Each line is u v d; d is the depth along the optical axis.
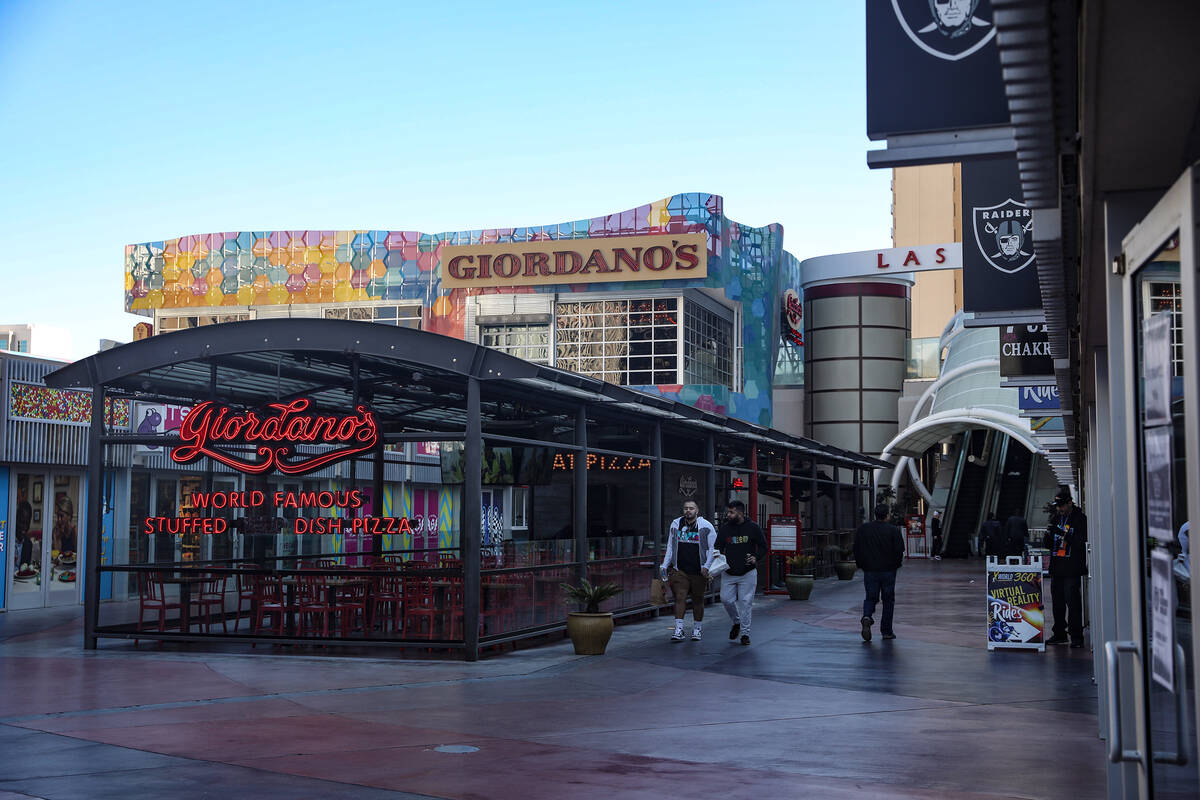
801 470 32.03
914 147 5.74
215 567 15.45
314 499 15.06
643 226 48.34
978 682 12.28
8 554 20.02
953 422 46.62
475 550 14.10
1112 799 5.99
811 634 17.45
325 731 9.20
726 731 9.31
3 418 19.47
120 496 21.50
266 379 16.62
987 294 11.17
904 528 45.38
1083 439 14.11
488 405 18.58
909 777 7.59
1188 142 4.23
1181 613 3.78
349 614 15.03
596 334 47.56
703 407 46.22
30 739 8.80
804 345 58.19
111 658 14.20
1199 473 3.36
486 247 48.31
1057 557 16.03
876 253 55.66
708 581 16.66
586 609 15.00
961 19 5.71
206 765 7.85
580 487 17.31
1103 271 5.89
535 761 8.05
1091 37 3.47
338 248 51.44
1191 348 3.42
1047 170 4.90
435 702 10.78
